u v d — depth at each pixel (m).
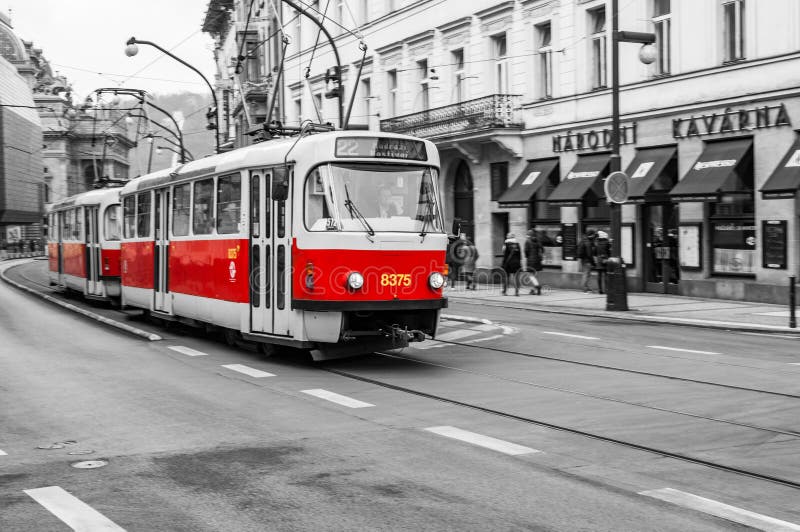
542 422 9.05
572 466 7.32
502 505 6.24
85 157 116.62
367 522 5.89
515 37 32.19
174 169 18.09
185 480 6.96
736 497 6.44
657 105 25.97
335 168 12.69
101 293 25.50
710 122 24.20
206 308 15.91
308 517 6.01
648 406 9.88
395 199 12.98
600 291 27.16
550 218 30.66
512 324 19.05
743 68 23.27
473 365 13.18
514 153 31.88
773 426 8.82
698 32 24.75
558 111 30.03
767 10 22.70
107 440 8.38
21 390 11.25
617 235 21.61
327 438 8.39
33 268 58.53
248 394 10.85
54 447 8.11
